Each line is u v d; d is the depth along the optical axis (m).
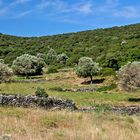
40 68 75.25
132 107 34.34
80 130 20.48
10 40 170.50
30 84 55.59
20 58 74.12
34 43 152.88
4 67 52.66
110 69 66.62
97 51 102.81
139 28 149.38
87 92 49.25
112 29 158.88
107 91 50.84
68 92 48.41
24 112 25.16
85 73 62.69
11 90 45.34
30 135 17.72
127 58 76.12
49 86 54.72
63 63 98.75
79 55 98.31
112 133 19.69
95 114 27.53
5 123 20.34
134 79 46.00
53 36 169.00
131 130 22.14
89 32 160.50
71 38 152.25
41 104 29.77
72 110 30.06
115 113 31.17
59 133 19.05
